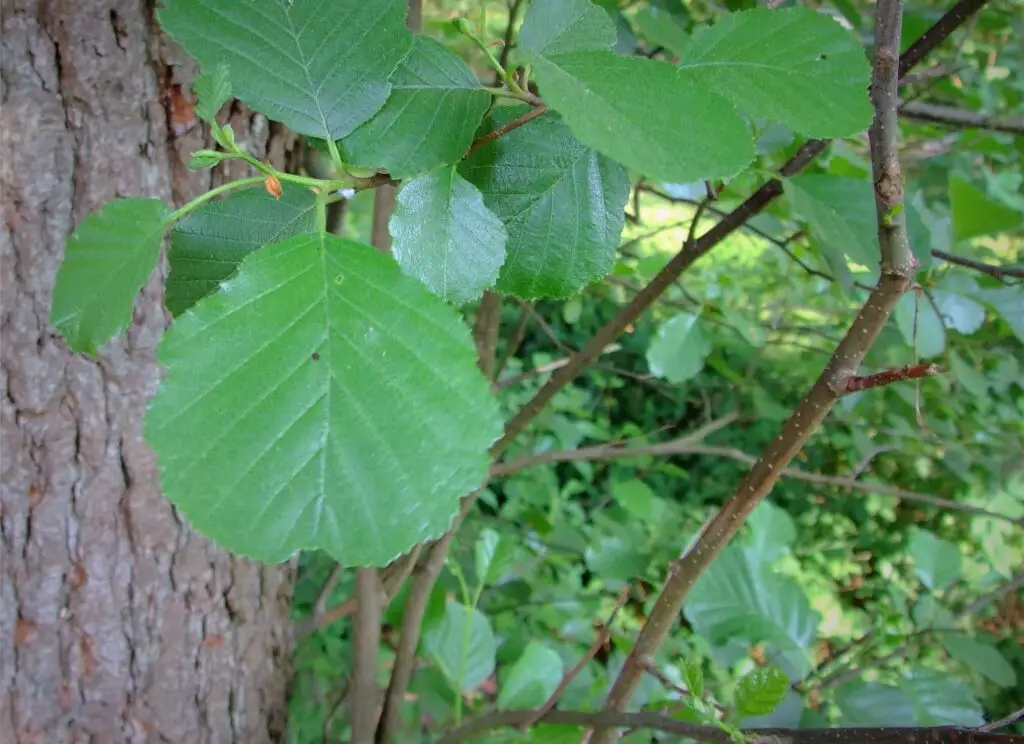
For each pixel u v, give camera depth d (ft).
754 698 0.82
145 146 1.34
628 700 1.05
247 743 1.75
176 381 0.49
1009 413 2.56
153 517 1.54
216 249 0.65
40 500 1.47
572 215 0.69
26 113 1.28
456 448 0.50
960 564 1.65
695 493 4.30
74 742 1.59
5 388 1.41
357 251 0.53
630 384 4.50
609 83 0.51
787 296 2.76
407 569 1.59
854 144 1.57
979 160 2.55
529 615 2.47
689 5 1.81
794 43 0.62
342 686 2.34
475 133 0.65
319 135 0.61
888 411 2.57
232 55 0.60
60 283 0.57
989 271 1.33
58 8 1.25
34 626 1.53
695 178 0.48
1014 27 1.93
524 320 2.03
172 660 1.62
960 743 0.76
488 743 1.28
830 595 3.75
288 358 0.50
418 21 1.22
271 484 0.48
